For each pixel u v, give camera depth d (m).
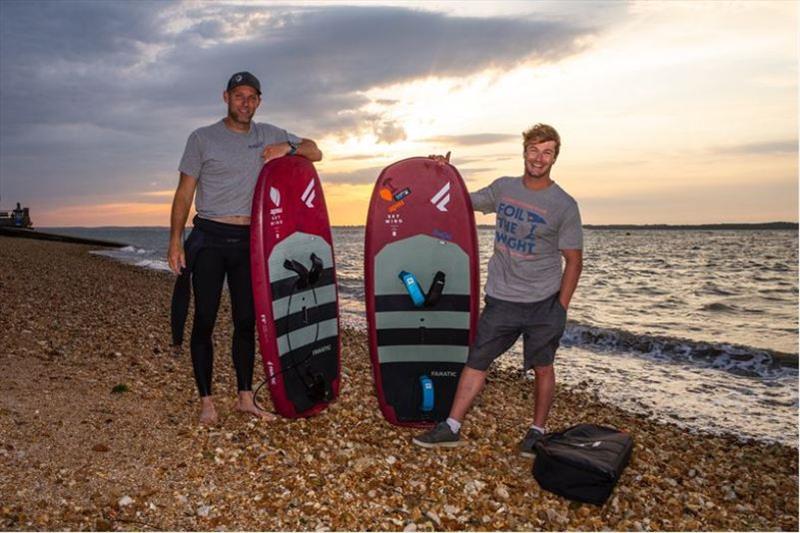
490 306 4.09
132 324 8.13
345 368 6.64
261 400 5.09
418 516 3.27
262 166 4.41
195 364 4.35
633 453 4.57
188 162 4.20
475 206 4.30
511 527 3.27
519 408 5.82
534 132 3.75
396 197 4.57
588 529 3.34
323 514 3.23
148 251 33.59
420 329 4.59
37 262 17.55
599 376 7.82
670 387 7.34
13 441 3.69
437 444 4.22
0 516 2.95
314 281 4.66
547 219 3.82
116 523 3.00
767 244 59.84
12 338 6.34
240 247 4.38
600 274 25.62
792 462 4.85
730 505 3.87
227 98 4.23
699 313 14.19
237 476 3.58
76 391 4.71
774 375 7.96
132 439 3.93
